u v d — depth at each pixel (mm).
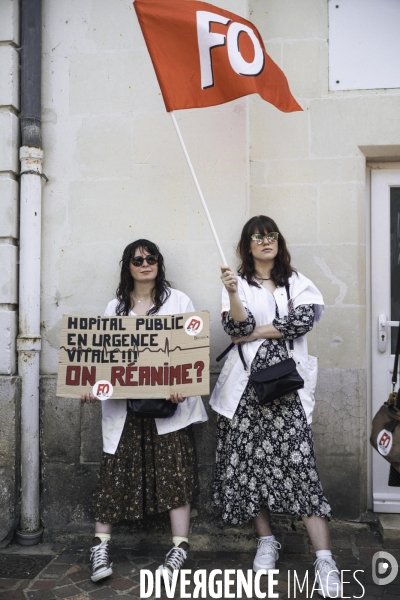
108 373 2961
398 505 3676
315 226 3650
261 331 2898
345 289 3625
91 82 3551
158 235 3486
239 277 3119
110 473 3021
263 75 3098
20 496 3449
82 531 3436
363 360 3650
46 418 3506
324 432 3602
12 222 3490
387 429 2680
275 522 3465
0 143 3486
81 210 3547
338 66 3656
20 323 3467
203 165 3465
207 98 3041
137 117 3514
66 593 2775
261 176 3691
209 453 3377
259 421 2879
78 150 3555
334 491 3588
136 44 3525
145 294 3232
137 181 3510
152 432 3053
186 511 3020
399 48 3625
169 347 2949
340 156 3641
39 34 3516
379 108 3621
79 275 3541
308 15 3680
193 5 3039
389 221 3797
